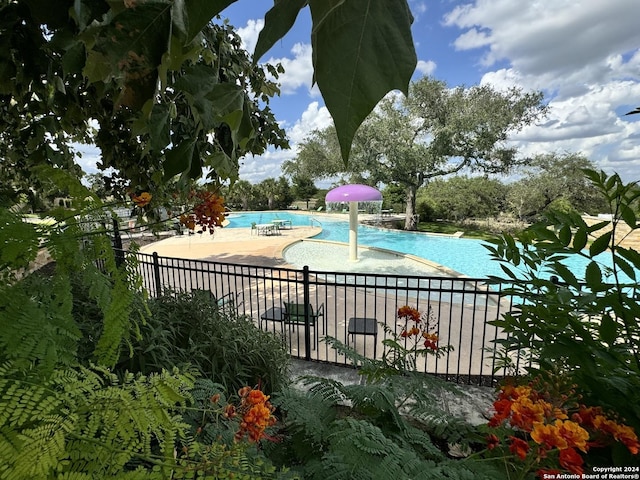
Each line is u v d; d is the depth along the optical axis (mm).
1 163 2447
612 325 1002
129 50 354
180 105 1543
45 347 605
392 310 5336
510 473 1100
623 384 981
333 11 241
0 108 1694
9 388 549
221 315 2834
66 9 591
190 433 1250
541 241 1293
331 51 241
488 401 2580
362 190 10062
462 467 1138
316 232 16156
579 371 1131
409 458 1123
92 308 1944
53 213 777
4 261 609
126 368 1762
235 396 1933
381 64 240
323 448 1507
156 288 4285
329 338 2283
